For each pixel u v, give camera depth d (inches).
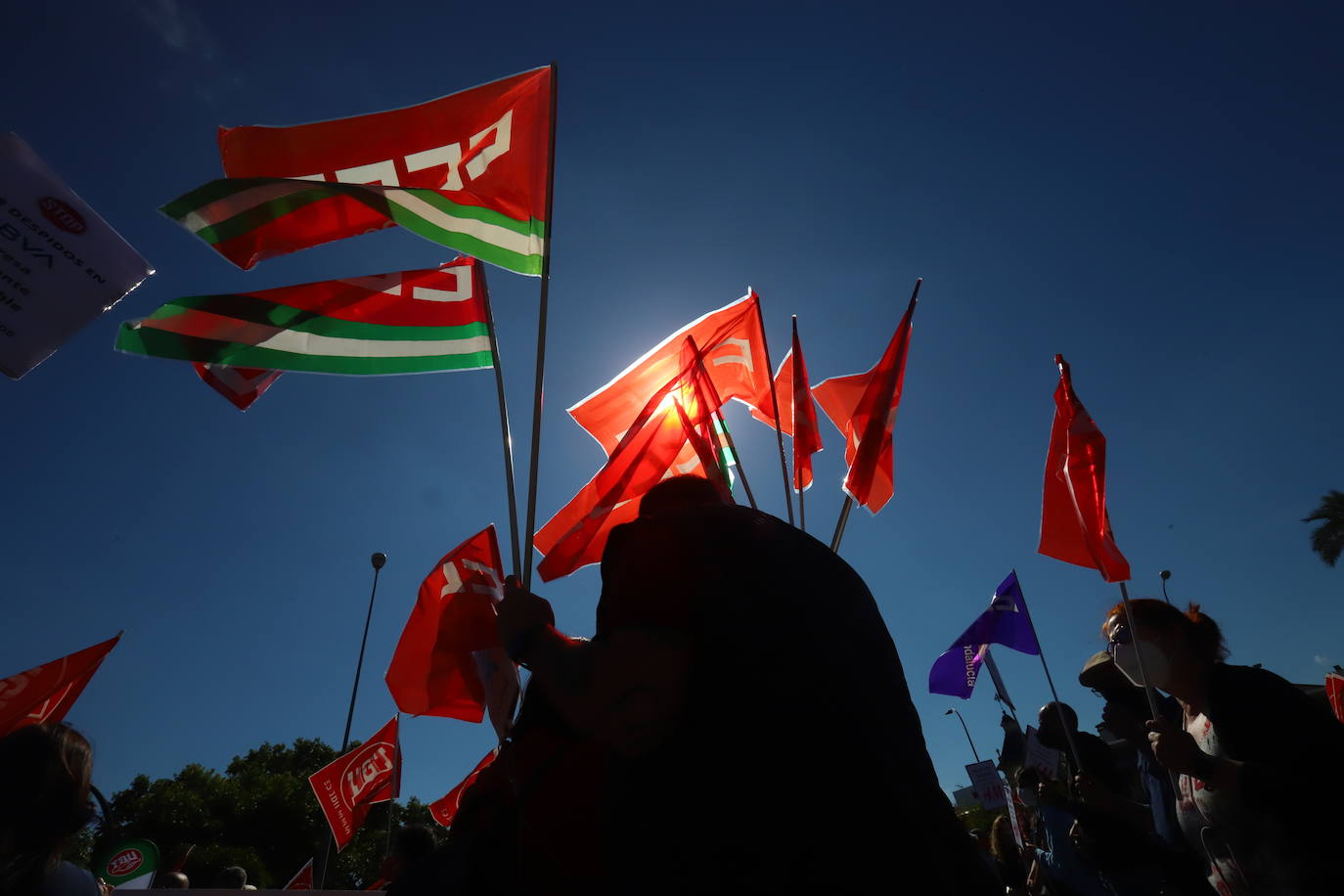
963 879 44.3
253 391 123.0
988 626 264.2
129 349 114.9
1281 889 90.0
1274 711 93.7
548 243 112.6
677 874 42.7
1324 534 1219.2
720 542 51.1
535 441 100.5
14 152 123.2
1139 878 150.2
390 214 122.4
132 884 246.1
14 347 116.6
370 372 129.0
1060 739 187.0
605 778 48.8
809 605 50.5
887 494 173.3
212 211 117.6
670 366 182.9
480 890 62.6
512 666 108.0
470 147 139.2
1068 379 180.2
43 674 200.7
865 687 49.0
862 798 43.4
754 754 43.7
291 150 135.3
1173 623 113.3
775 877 41.0
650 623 46.5
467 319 140.0
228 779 1364.4
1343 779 86.8
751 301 196.9
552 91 122.2
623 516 157.1
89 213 124.6
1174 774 112.5
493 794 68.3
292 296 127.8
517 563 99.4
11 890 94.9
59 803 99.0
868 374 201.6
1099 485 168.2
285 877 1241.4
